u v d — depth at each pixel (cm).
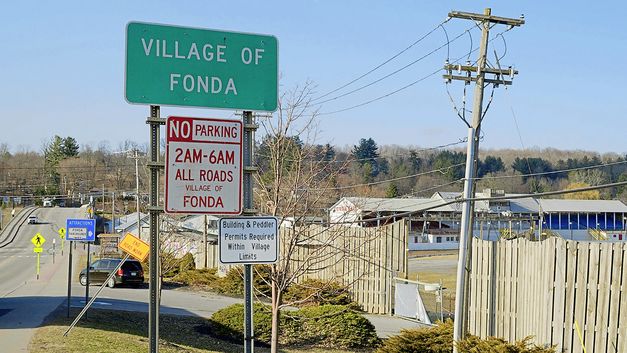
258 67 758
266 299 2450
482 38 1914
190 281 3847
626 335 1316
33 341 1556
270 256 727
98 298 2823
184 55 736
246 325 738
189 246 4566
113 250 5747
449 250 7175
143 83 723
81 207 11288
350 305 2223
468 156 1861
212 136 720
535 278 1581
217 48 746
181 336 2047
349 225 2642
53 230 9150
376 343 2150
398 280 2880
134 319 2206
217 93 743
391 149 7619
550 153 9481
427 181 7606
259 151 1469
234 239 718
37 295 2766
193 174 713
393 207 5644
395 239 2894
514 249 1680
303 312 2161
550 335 1506
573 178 8912
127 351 1536
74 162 12100
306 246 1747
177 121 712
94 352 1474
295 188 1425
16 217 10306
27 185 12181
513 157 9338
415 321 2684
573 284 1454
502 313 1714
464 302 1750
